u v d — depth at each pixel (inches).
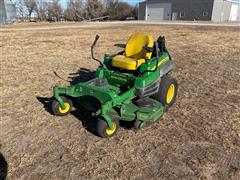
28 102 201.2
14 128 162.6
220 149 140.4
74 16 2180.1
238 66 311.6
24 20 2041.1
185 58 356.5
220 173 122.3
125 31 744.3
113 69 187.3
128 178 119.5
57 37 597.0
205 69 297.3
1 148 142.0
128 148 141.6
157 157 134.1
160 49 197.3
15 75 272.1
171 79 187.2
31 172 123.9
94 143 146.4
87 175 121.7
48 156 135.3
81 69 296.7
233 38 568.7
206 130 159.9
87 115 177.6
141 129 161.5
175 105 196.7
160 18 2043.6
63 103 171.2
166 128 162.7
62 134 155.6
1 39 561.9
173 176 120.5
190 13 1861.5
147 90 166.2
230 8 1999.3
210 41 518.9
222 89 230.8
